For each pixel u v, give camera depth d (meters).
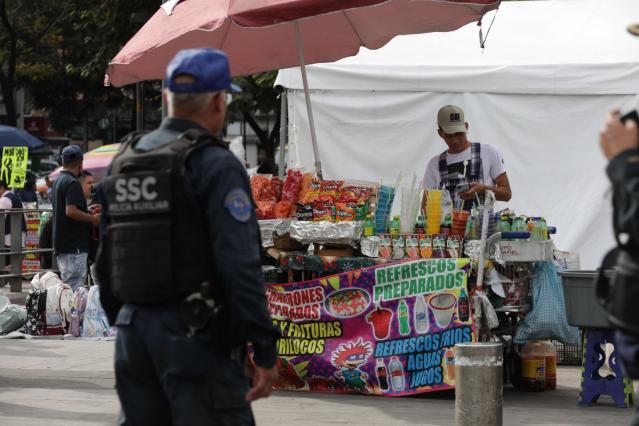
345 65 15.42
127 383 4.84
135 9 28.69
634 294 4.08
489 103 15.16
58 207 15.07
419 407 9.55
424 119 15.34
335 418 9.07
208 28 9.89
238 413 4.75
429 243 10.01
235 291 4.59
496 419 7.65
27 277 21.67
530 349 10.60
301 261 10.31
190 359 4.63
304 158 15.66
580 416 9.18
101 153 29.09
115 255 4.82
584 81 14.75
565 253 11.58
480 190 10.49
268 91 29.81
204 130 4.84
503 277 9.97
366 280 10.09
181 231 4.70
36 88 48.59
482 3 9.77
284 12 9.57
